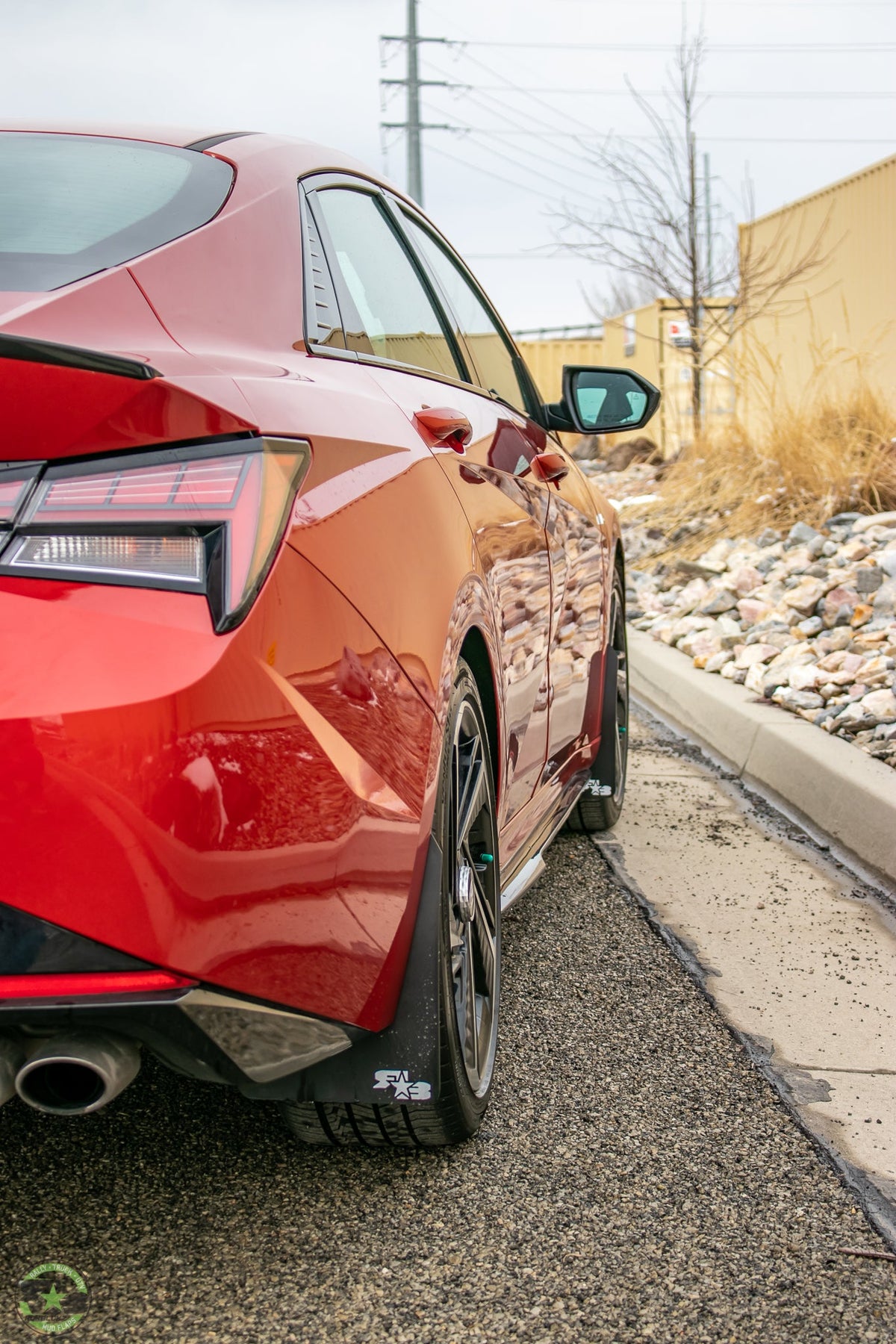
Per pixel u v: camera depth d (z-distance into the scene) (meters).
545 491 3.10
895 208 12.27
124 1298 1.80
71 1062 1.53
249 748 1.55
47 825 1.46
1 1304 1.78
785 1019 2.89
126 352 1.66
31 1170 2.12
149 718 1.47
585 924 3.46
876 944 3.39
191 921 1.53
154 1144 2.22
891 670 5.48
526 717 2.78
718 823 4.51
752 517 9.11
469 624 2.20
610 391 3.82
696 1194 2.15
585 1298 1.86
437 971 1.97
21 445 1.49
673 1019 2.87
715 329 13.76
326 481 1.77
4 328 1.61
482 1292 1.86
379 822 1.78
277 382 1.82
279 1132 2.28
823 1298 1.89
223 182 2.26
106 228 2.03
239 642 1.54
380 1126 2.11
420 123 35.56
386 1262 1.92
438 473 2.24
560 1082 2.54
